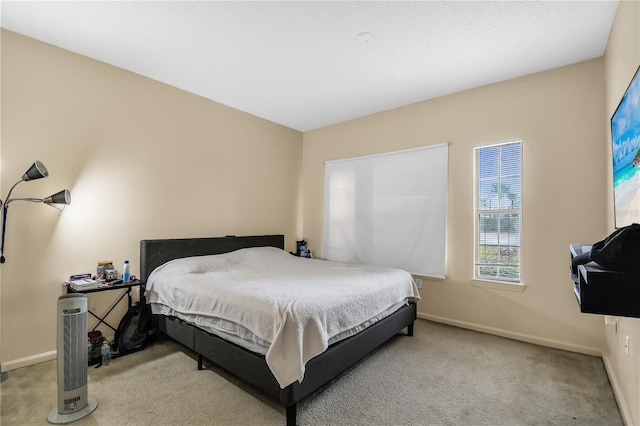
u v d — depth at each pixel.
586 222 2.85
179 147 3.58
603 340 2.72
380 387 2.23
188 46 2.73
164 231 3.44
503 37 2.54
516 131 3.22
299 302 2.02
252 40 2.62
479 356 2.75
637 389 1.60
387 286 2.79
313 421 1.85
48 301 2.65
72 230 2.79
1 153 2.45
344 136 4.70
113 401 2.04
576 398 2.10
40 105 2.64
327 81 3.39
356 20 2.34
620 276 1.09
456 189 3.61
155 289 2.98
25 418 1.86
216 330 2.29
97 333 2.73
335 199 4.73
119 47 2.75
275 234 4.73
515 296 3.19
